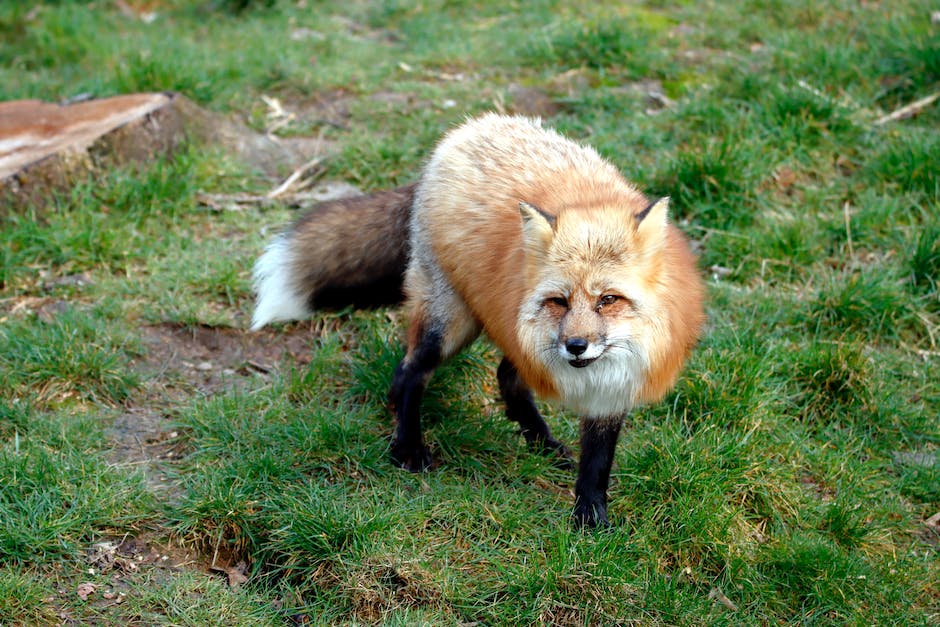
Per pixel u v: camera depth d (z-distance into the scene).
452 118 11.27
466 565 5.83
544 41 12.84
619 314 5.55
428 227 6.89
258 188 10.28
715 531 6.15
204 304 8.23
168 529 5.96
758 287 8.71
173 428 6.91
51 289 8.28
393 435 7.00
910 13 13.07
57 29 13.84
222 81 11.98
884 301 8.23
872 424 7.45
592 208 5.72
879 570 6.16
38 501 5.91
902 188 9.74
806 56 11.88
